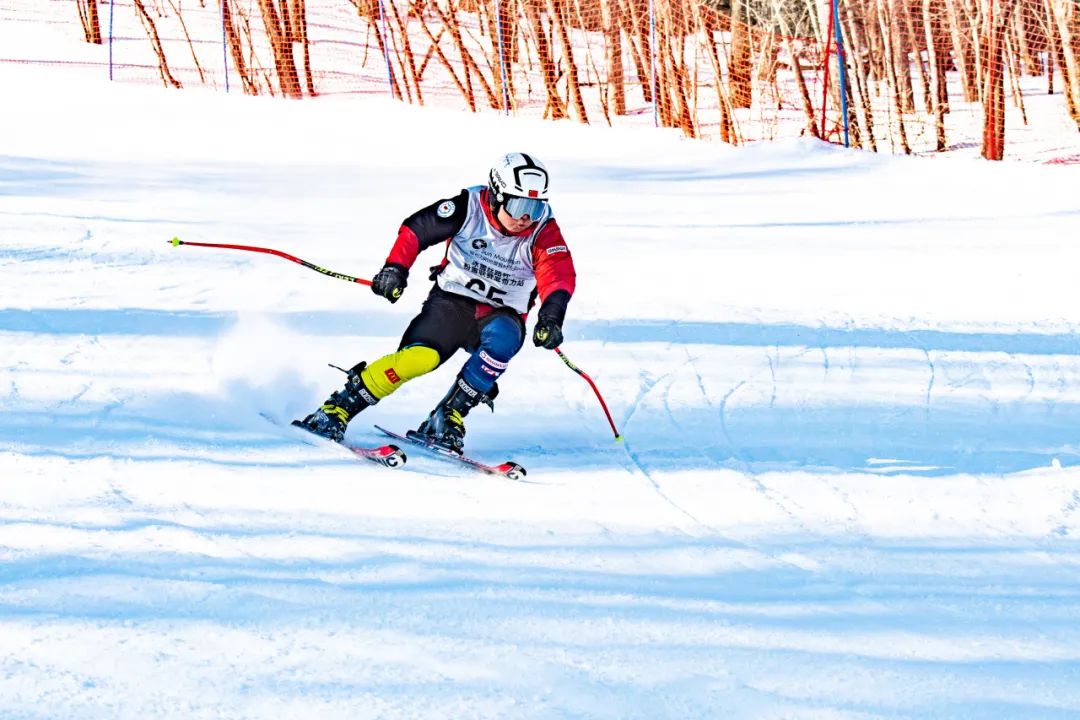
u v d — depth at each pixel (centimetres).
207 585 768
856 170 3850
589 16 6072
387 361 1186
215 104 4541
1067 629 813
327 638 702
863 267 2380
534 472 1162
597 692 659
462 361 1596
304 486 1031
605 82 5434
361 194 3056
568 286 1178
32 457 1029
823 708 662
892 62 5291
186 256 2122
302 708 613
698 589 854
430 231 1191
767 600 841
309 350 1566
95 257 2052
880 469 1209
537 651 710
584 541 952
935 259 2464
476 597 793
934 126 5178
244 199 2870
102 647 663
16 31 5516
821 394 1518
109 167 3284
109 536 852
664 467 1198
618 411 1418
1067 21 4934
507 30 5169
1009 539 1012
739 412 1428
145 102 4491
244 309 1769
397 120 4425
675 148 4181
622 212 3006
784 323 1903
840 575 909
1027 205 3198
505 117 4566
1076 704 689
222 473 1041
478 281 1211
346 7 6600
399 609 758
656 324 1870
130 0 6162
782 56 5988
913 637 785
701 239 2653
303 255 2214
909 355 1730
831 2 4434
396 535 923
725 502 1091
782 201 3250
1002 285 2228
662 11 5112
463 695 641
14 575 758
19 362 1374
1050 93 5797
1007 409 1464
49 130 3928
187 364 1433
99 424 1155
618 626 762
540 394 1477
